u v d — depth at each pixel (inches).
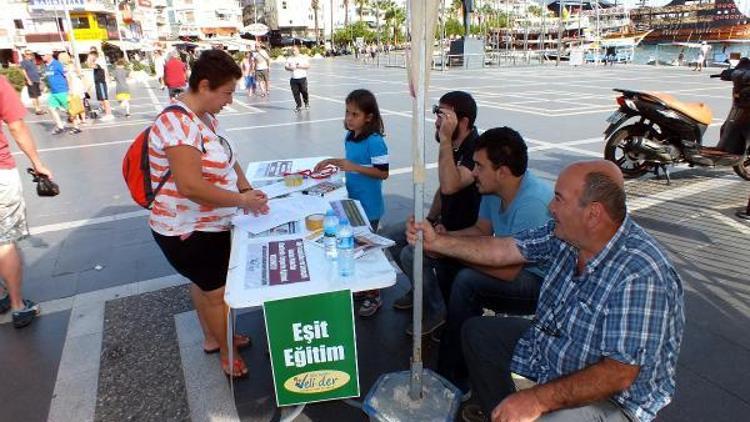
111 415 100.3
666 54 1927.9
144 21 2316.7
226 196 92.9
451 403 87.4
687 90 566.9
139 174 93.7
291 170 145.1
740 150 222.5
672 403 97.0
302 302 84.1
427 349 118.6
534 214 92.3
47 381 111.0
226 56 91.0
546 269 87.8
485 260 86.1
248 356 117.3
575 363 66.2
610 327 60.8
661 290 59.6
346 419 97.4
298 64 487.5
